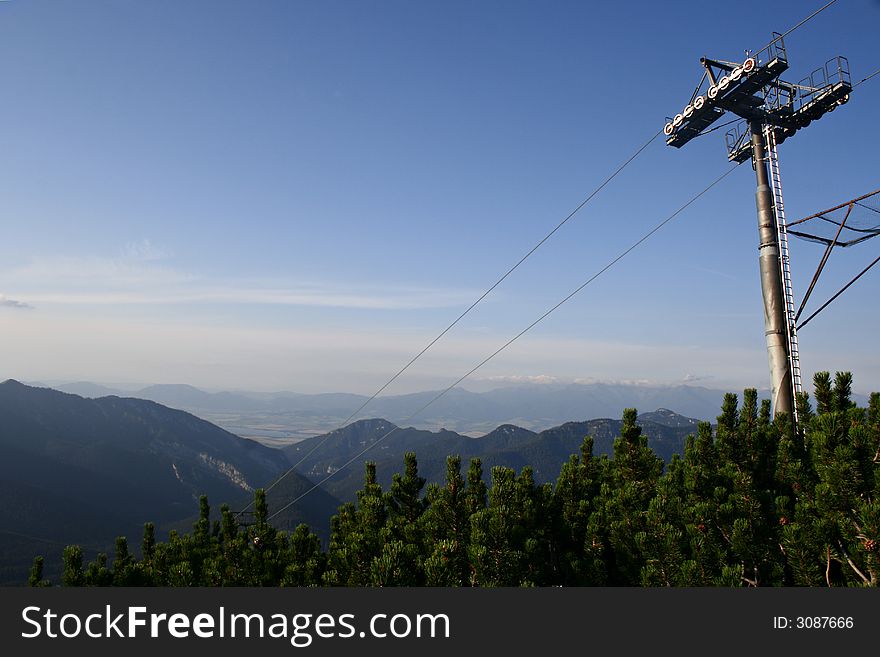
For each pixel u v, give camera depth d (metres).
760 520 10.44
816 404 13.23
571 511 13.88
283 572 13.84
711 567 9.79
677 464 14.02
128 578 13.66
